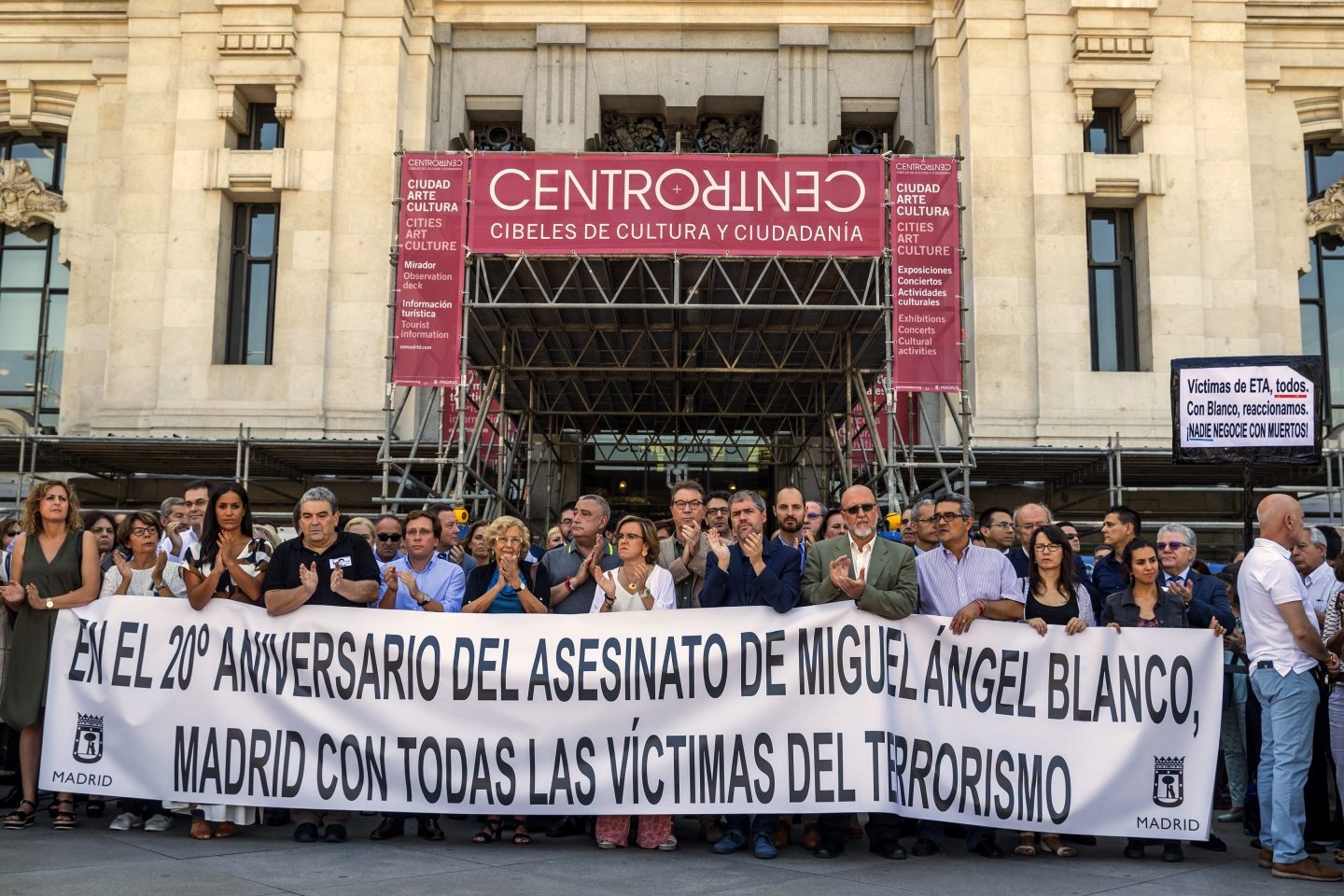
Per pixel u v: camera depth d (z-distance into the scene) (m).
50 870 6.13
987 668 7.16
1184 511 18.81
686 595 7.79
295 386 18.03
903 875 6.43
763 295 15.87
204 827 7.22
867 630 7.08
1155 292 18.17
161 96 19.03
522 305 14.20
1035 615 7.40
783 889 5.98
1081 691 7.16
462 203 14.50
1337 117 19.88
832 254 14.12
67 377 19.34
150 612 7.46
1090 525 17.25
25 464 18.31
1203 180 18.58
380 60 18.77
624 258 14.51
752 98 19.48
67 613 7.51
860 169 14.23
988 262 18.25
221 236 18.64
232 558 7.46
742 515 7.12
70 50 19.84
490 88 19.41
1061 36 18.64
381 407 18.06
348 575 7.41
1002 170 18.45
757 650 7.12
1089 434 17.73
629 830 7.36
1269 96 19.73
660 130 19.88
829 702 7.01
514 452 18.23
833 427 18.19
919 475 18.36
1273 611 6.74
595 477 20.97
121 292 18.61
